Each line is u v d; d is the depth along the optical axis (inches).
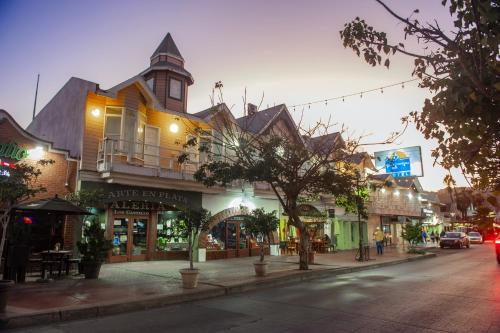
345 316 320.8
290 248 984.9
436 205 2277.3
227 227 882.8
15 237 456.4
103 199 656.4
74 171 660.1
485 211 135.8
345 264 725.9
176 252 786.2
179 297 387.9
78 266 536.1
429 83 172.4
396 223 1668.3
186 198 796.6
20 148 595.5
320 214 1059.3
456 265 772.0
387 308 352.5
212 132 895.7
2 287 293.7
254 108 938.1
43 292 394.3
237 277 521.3
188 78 905.5
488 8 109.4
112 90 714.8
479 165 147.5
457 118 137.2
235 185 880.3
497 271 658.2
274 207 1000.2
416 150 1513.3
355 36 179.3
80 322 304.8
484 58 125.3
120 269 604.7
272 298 406.6
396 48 167.9
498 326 292.4
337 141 753.0
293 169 610.9
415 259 909.2
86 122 693.9
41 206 458.9
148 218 754.8
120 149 714.2
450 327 288.7
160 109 794.8
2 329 281.0
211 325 293.0
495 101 129.5
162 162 804.0
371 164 1355.8
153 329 282.0
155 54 909.8
